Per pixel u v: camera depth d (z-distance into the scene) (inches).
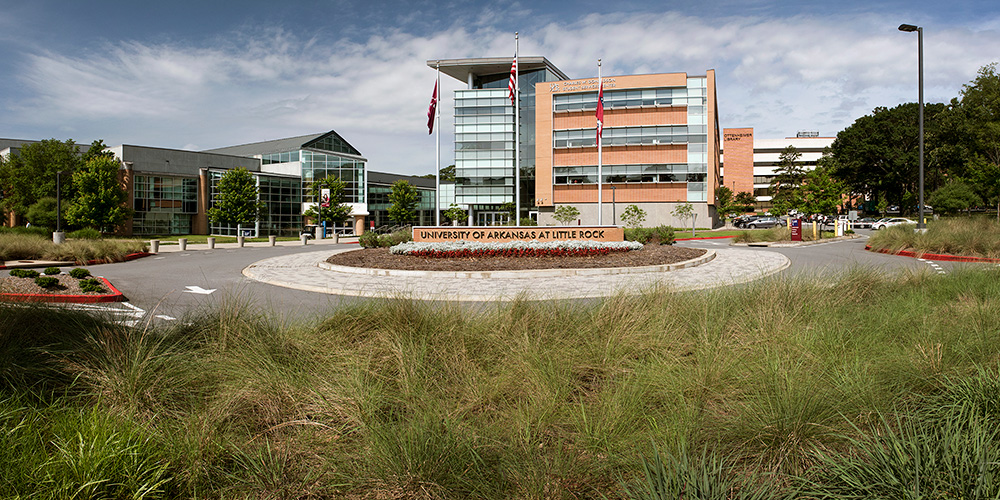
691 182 2449.6
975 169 1599.4
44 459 111.8
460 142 2522.1
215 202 2012.8
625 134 2500.0
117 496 107.2
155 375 153.6
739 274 570.6
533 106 2625.5
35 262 796.0
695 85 2459.4
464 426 133.4
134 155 2146.9
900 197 3090.6
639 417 138.2
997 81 1609.3
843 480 103.3
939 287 305.7
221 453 125.0
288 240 1791.3
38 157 2087.8
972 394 131.6
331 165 2488.9
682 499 97.0
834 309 241.8
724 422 132.7
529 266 647.8
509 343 197.8
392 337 195.3
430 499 109.0
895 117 2962.6
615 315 226.5
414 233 941.8
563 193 2564.0
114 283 554.3
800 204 1667.1
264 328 207.9
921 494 92.3
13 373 152.2
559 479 111.7
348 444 130.7
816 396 131.5
